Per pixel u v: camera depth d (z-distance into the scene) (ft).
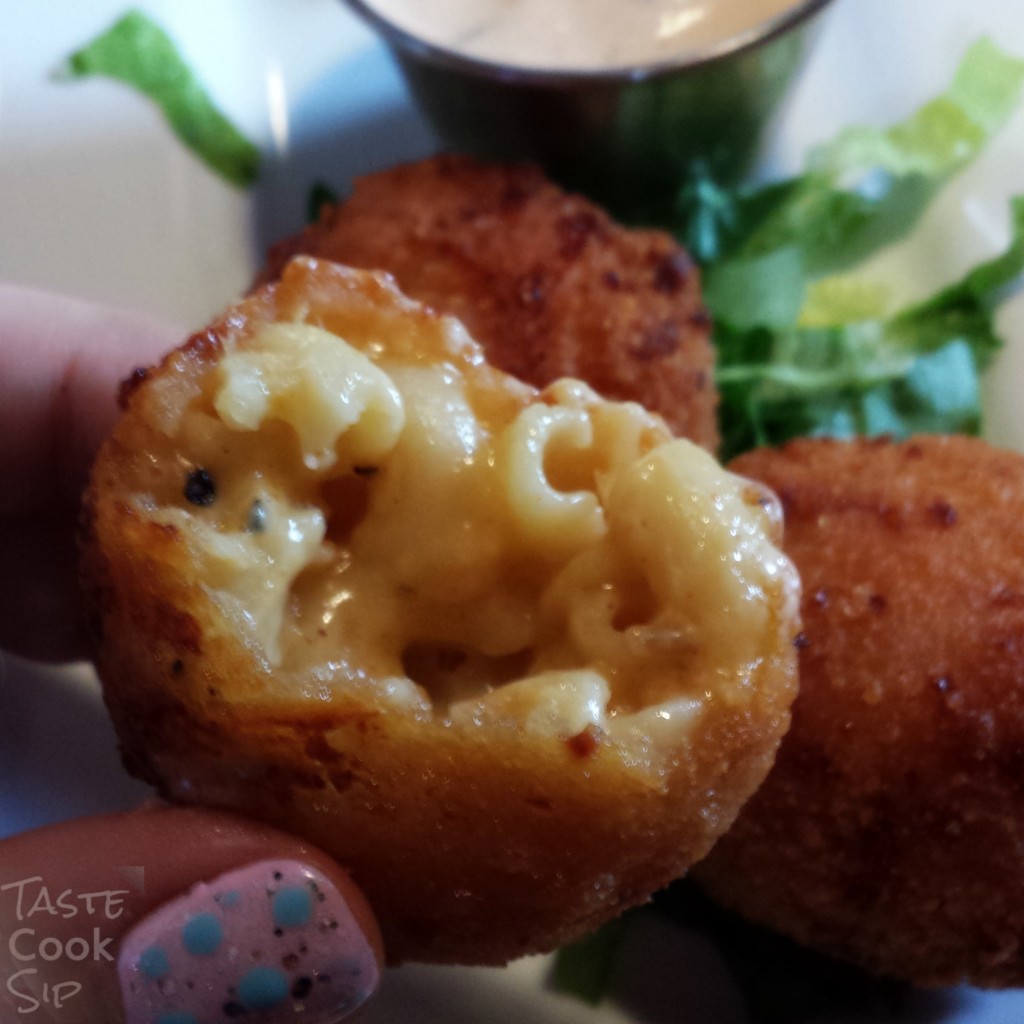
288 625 0.23
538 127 0.45
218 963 0.23
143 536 0.22
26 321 0.35
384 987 0.32
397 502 0.24
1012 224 0.47
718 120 0.46
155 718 0.23
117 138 0.48
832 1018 0.34
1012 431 0.44
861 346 0.46
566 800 0.22
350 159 0.51
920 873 0.31
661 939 0.35
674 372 0.40
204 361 0.23
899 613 0.32
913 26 0.51
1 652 0.37
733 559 0.23
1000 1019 0.34
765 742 0.24
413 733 0.22
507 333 0.40
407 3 0.45
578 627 0.24
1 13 0.49
